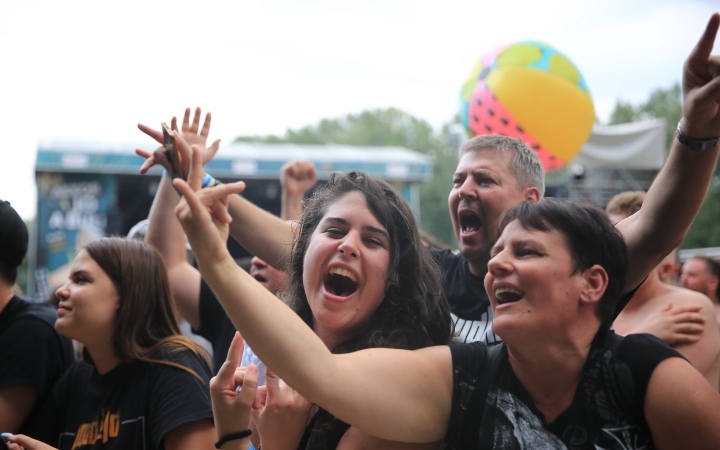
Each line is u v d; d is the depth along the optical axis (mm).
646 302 2564
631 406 1346
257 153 11336
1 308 2537
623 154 10070
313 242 1810
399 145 49031
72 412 2291
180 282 2936
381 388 1393
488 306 2404
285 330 1307
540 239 1429
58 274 10164
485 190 2480
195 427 2043
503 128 4031
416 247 1852
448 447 1532
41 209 10273
